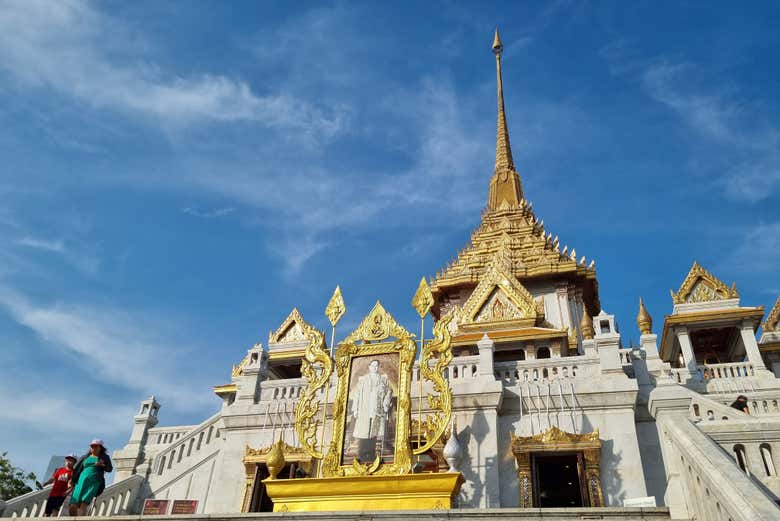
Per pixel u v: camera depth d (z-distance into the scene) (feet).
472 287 156.04
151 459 82.23
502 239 160.97
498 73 228.22
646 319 119.75
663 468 68.39
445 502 54.95
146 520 46.34
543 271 145.89
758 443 37.83
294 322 137.69
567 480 74.54
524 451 69.51
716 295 130.00
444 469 69.92
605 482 67.21
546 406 73.41
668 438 41.42
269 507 74.90
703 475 34.06
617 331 78.02
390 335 67.10
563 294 145.28
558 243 157.99
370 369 65.77
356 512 43.83
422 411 74.95
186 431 86.58
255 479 75.61
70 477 59.41
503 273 133.39
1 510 57.77
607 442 69.51
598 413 71.72
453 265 162.91
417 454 61.46
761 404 88.53
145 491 79.92
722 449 36.37
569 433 69.87
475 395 73.67
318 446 76.43
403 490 56.18
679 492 38.99
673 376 99.50
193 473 80.18
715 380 97.76
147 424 87.71
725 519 31.17
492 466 69.31
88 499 54.44
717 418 71.46
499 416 74.38
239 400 83.56
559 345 116.16
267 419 80.07
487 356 77.25
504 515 41.60
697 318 125.59
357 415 63.46
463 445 71.51
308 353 68.85
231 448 79.82
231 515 45.55
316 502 57.88
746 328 124.26
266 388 84.48
